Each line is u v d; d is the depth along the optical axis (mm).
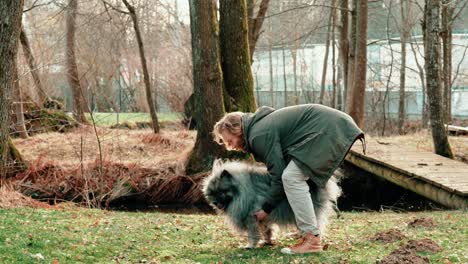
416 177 11383
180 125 24562
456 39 33594
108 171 14039
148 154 16516
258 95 38812
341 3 24422
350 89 21906
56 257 5383
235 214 5781
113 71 27016
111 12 24656
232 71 14828
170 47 30375
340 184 14500
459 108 34156
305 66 37781
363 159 14016
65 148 16609
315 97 39094
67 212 8617
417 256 5023
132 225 7547
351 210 13039
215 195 5859
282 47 32875
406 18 30484
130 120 25328
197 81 14195
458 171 11734
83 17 25562
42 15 27906
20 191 12836
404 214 9195
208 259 5555
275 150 5410
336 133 5371
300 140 5438
